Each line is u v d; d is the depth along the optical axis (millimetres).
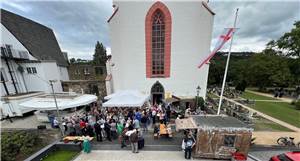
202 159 10172
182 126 10352
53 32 36594
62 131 13117
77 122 13594
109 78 25500
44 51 28734
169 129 13109
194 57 22109
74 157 10219
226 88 50562
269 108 25172
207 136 9961
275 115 20859
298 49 44094
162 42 22484
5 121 18203
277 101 32125
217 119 11227
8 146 9953
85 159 10055
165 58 22547
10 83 21844
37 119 18516
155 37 22500
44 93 22984
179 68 22531
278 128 15969
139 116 14633
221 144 9961
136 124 12625
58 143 11438
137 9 21703
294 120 18750
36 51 25938
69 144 11328
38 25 31891
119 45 22797
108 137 12500
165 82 23031
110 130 12688
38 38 29453
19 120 18547
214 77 66500
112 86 25828
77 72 36188
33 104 15922
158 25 22125
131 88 23641
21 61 23891
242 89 44406
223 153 10031
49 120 16594
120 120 13508
